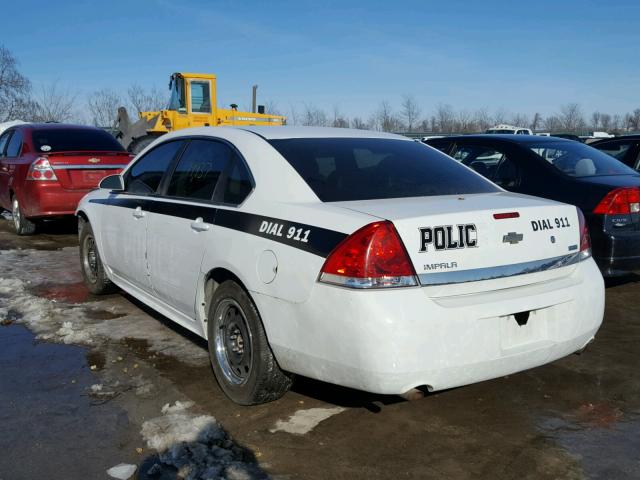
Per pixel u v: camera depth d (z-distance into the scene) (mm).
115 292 5770
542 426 3258
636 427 3248
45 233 9375
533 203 3270
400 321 2701
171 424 3217
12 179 8914
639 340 4531
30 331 4719
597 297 3316
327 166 3516
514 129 29391
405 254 2781
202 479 2730
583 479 2766
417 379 2754
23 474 2785
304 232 3023
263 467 2844
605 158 5934
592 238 5141
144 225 4414
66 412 3377
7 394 3604
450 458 2941
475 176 3924
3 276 6445
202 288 3729
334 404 3482
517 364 3002
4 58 28672
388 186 3469
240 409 3414
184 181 4172
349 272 2773
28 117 29172
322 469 2836
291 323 2998
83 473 2793
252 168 3574
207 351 4309
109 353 4262
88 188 8422
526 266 3090
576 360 4160
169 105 18391
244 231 3354
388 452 2992
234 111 18266
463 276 2895
